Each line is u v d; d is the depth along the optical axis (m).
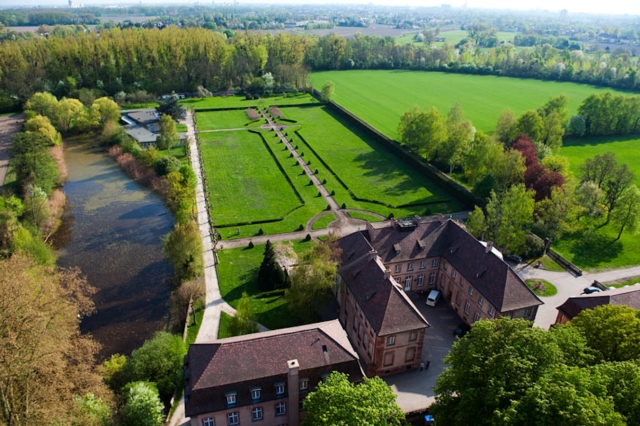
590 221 121.06
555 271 101.69
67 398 55.53
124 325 84.94
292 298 81.06
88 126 185.88
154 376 68.00
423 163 152.25
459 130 147.25
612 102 187.00
